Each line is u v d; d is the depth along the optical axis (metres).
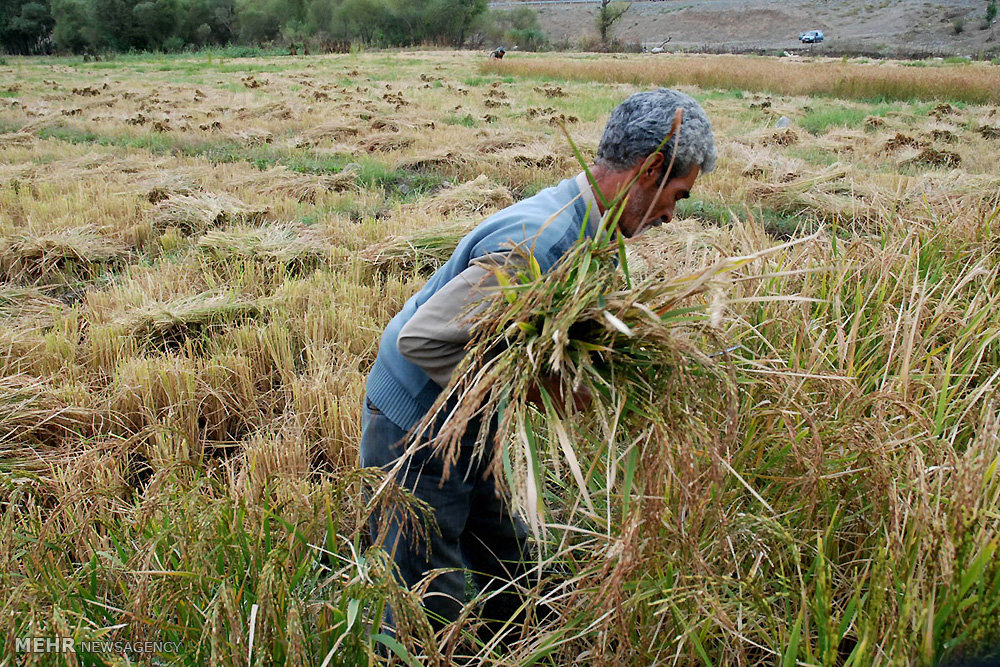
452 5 56.22
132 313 4.56
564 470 2.63
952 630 1.65
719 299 1.66
